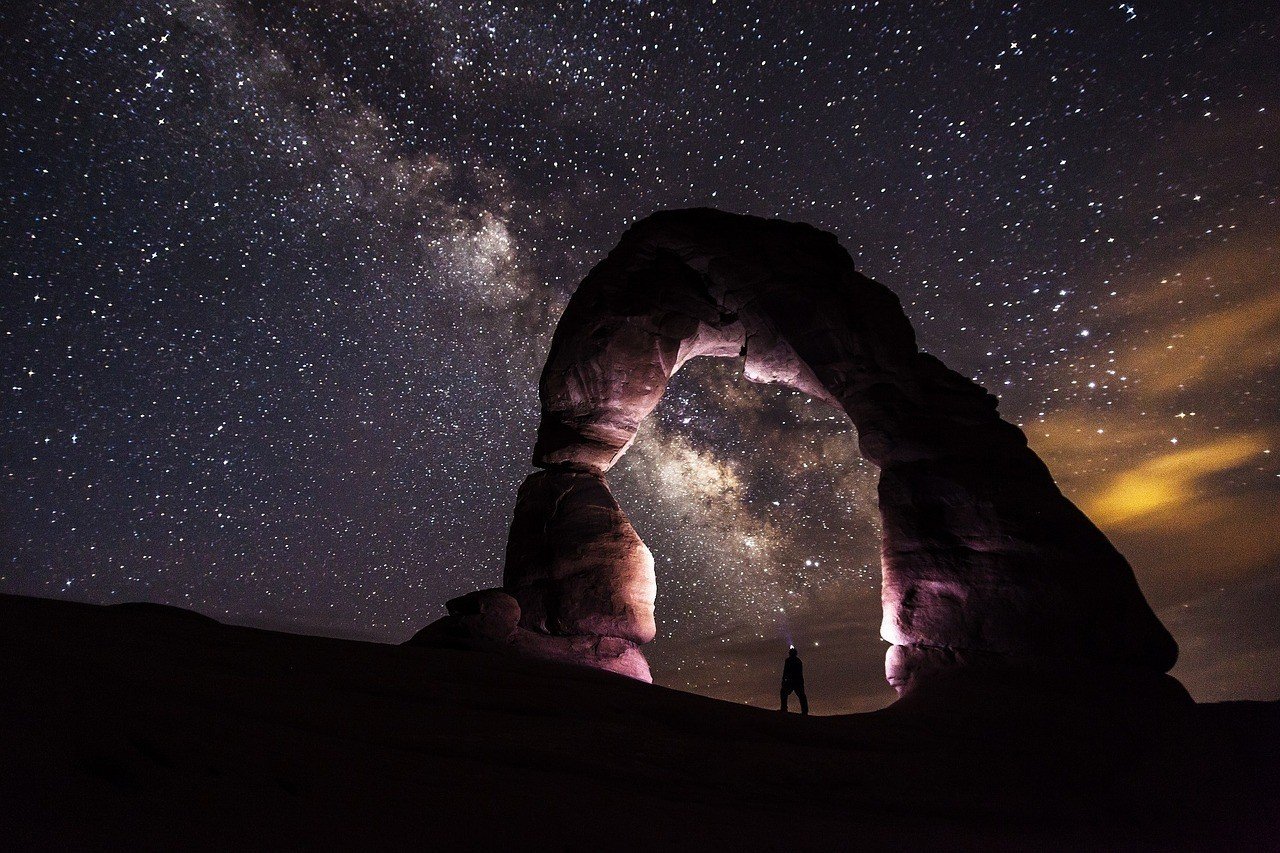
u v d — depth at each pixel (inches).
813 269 516.4
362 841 99.9
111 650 192.5
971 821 225.8
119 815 88.7
